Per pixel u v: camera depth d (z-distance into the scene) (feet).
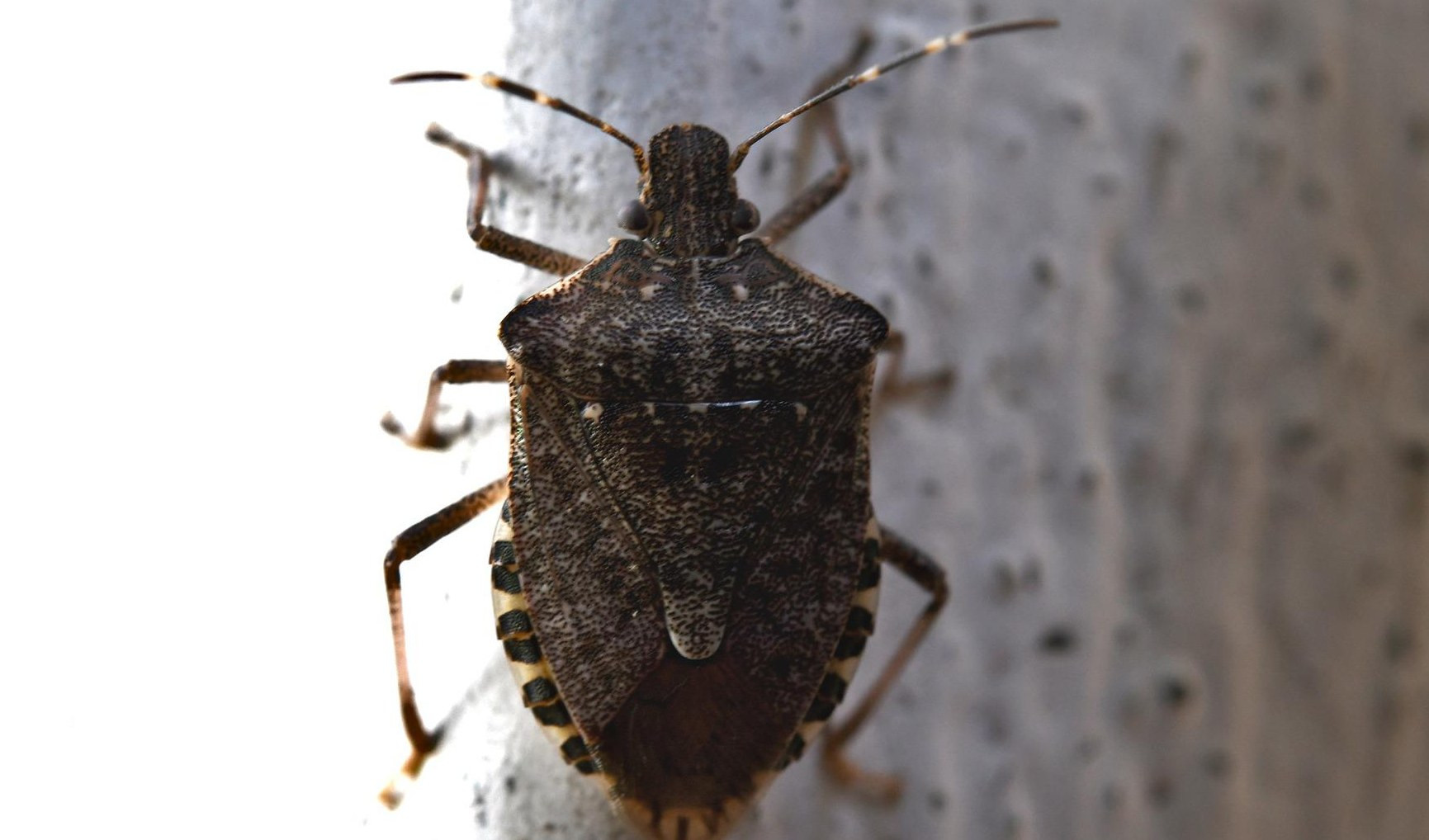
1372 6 0.29
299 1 0.28
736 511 0.25
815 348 0.26
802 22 0.27
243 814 0.26
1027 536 0.28
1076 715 0.28
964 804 0.28
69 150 0.28
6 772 0.27
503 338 0.26
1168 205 0.29
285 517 0.27
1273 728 0.29
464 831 0.26
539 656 0.25
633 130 0.27
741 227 0.27
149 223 0.28
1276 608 0.29
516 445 0.26
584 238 0.27
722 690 0.25
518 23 0.27
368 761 0.26
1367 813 0.30
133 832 0.27
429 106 0.27
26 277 0.28
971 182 0.28
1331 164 0.29
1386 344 0.30
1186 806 0.29
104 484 0.27
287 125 0.27
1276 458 0.29
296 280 0.27
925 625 0.27
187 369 0.27
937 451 0.28
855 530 0.26
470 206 0.26
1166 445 0.29
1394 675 0.30
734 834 0.27
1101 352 0.28
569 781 0.26
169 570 0.27
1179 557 0.29
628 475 0.26
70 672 0.27
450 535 0.26
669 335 0.26
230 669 0.27
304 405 0.27
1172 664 0.29
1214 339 0.29
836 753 0.27
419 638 0.26
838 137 0.28
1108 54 0.28
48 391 0.28
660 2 0.27
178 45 0.28
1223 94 0.29
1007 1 0.28
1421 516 0.30
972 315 0.28
